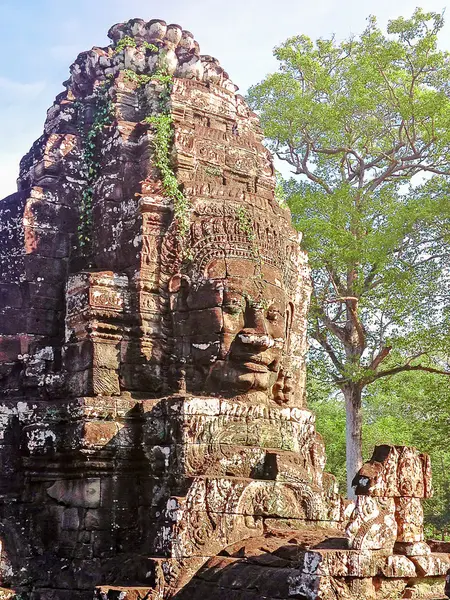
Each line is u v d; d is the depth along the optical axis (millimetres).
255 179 10773
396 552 7191
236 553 7492
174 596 7137
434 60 23359
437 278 22516
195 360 9328
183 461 8305
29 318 9797
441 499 27047
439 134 23281
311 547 6898
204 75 11047
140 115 10695
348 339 23266
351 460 22406
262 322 9445
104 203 10078
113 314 9250
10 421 9180
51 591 8203
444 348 22188
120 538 8555
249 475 8578
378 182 24516
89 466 8609
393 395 29859
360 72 23984
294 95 25125
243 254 9695
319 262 22719
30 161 11047
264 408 9203
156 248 9594
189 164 10016
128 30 11664
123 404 8883
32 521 8844
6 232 10266
